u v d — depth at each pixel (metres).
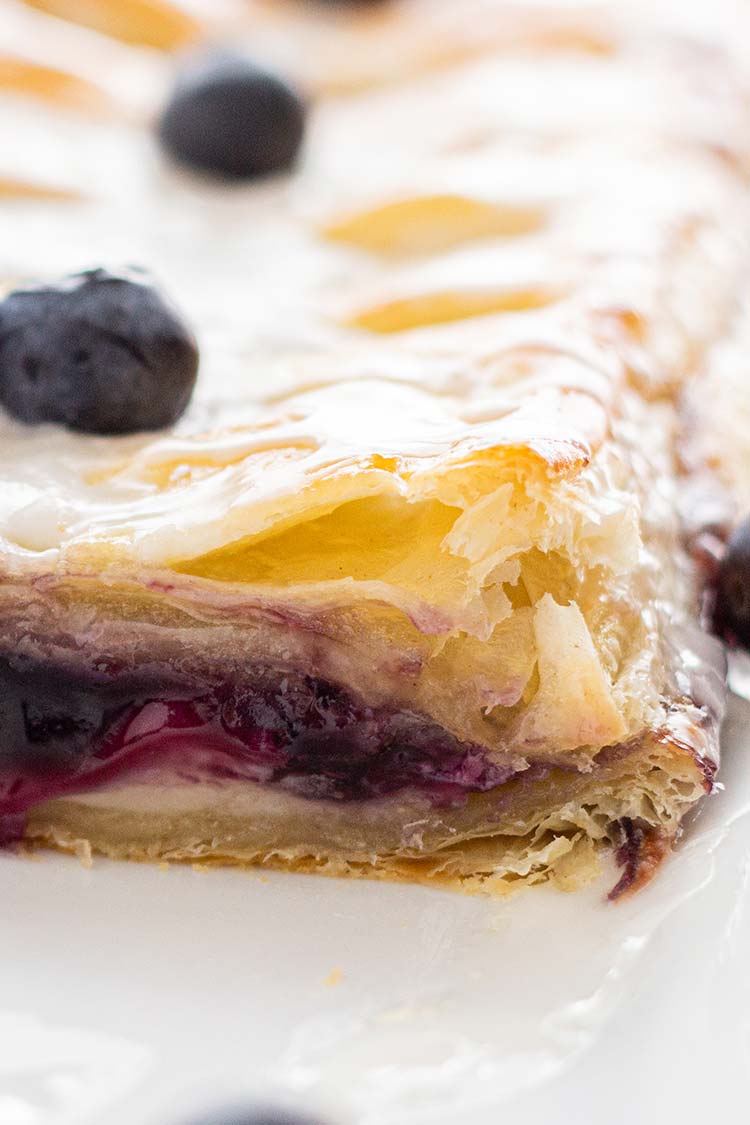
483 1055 0.19
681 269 0.25
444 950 0.20
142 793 0.21
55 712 0.21
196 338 0.21
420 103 0.31
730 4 0.38
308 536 0.20
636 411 0.22
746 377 0.25
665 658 0.21
